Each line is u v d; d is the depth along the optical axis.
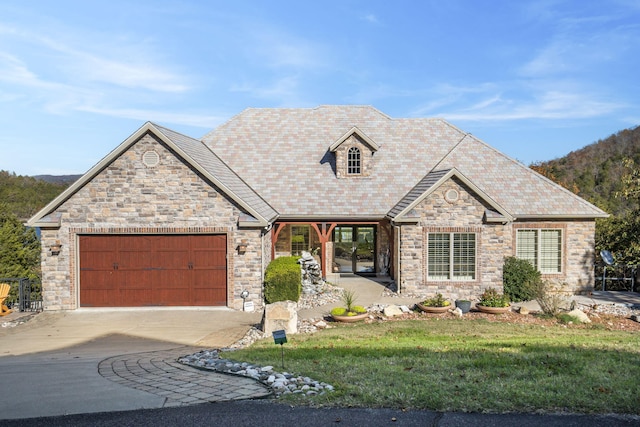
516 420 6.42
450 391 7.46
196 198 17.75
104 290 17.83
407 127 25.92
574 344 11.61
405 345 11.53
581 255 21.28
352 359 9.83
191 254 17.97
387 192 22.67
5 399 7.43
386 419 6.51
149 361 10.16
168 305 17.94
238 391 7.74
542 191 21.83
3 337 13.84
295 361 9.73
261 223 17.55
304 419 6.54
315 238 24.44
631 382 7.89
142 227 17.66
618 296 21.02
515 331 14.03
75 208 17.56
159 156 17.66
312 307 17.86
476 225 19.30
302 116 26.27
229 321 15.86
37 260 34.78
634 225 24.83
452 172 19.05
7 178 59.72
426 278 19.45
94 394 7.66
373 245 24.73
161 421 6.50
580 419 6.45
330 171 23.62
